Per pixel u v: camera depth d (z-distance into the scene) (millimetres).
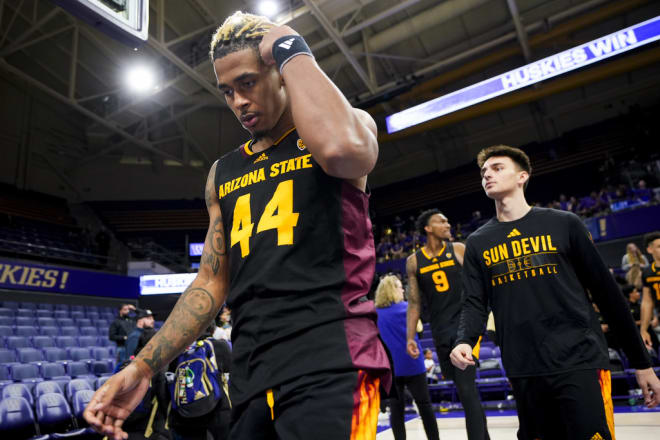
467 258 2061
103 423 946
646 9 15625
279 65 887
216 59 973
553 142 19266
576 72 16281
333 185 984
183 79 15961
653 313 5102
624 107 18156
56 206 18750
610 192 13828
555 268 1794
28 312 11109
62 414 5402
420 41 17000
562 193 18453
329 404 840
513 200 1958
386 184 22688
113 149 20703
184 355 3699
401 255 14633
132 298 13891
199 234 20734
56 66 16734
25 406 5145
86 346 10625
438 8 15047
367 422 867
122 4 2855
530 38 15867
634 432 3689
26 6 14523
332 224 970
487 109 17562
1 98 17500
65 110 19156
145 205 20781
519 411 1820
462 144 21094
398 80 16969
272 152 1063
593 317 1747
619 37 10273
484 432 2758
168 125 20906
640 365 1668
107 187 20531
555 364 1699
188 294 1124
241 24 972
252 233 1002
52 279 12125
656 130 16062
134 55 16000
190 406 3537
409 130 18875
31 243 14797
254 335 938
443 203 20750
